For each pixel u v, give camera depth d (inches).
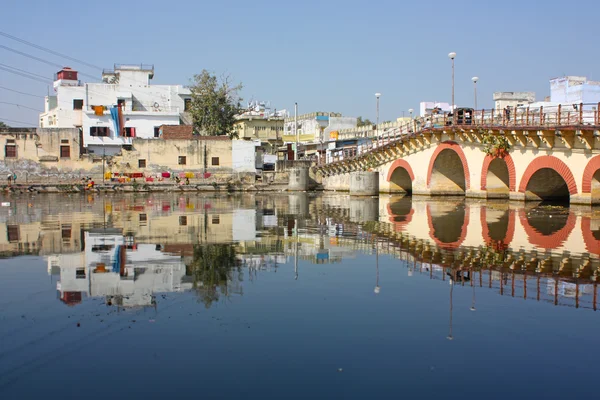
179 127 2522.1
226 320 327.6
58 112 2726.4
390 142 1876.2
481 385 239.9
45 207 1320.1
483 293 394.0
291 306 359.3
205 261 523.5
